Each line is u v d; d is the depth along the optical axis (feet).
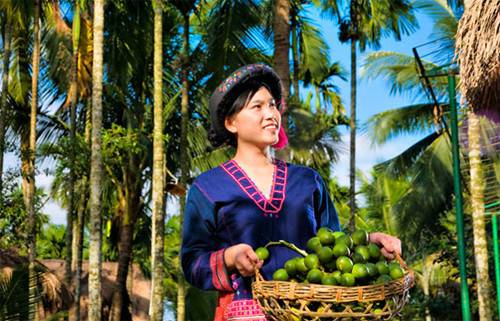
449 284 73.05
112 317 57.88
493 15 14.92
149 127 56.39
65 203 60.70
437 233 64.85
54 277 46.24
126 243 57.11
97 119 35.27
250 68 7.06
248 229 6.68
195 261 6.59
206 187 6.88
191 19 57.72
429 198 62.49
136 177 55.06
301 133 43.86
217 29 44.62
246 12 43.70
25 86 54.95
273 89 7.27
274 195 6.80
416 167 64.49
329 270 5.93
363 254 5.99
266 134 6.95
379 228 78.64
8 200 39.91
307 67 68.74
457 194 23.89
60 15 52.01
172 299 73.41
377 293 5.44
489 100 16.35
